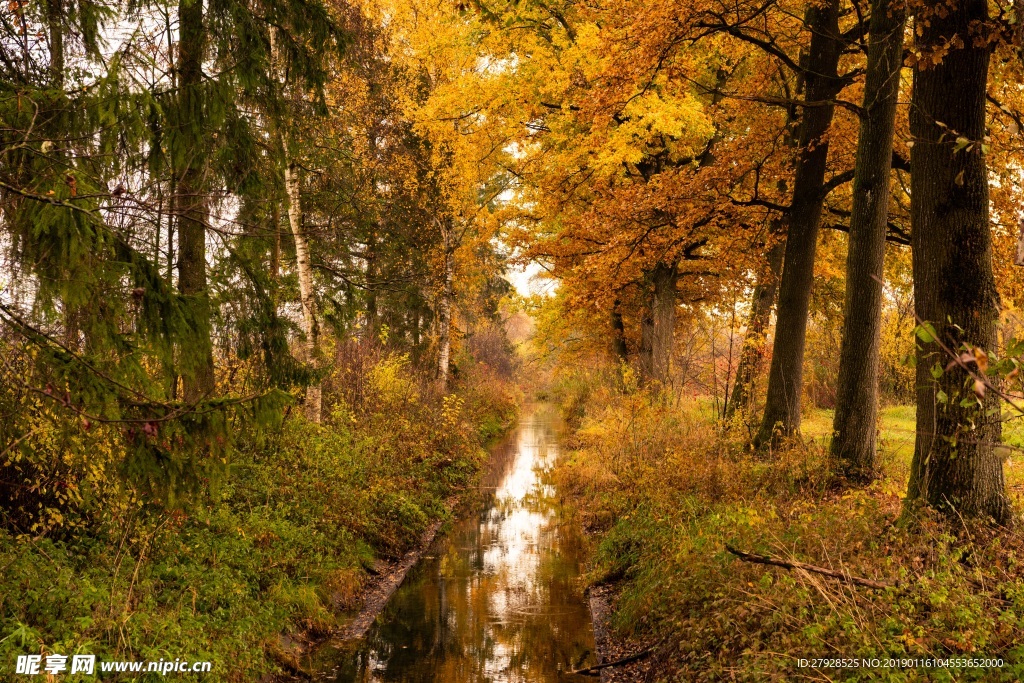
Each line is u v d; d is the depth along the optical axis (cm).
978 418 657
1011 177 1126
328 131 1443
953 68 688
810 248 1244
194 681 584
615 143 1407
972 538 599
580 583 1056
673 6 1009
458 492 1684
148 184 716
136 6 754
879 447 1316
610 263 1325
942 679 436
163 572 731
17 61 630
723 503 891
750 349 1577
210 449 545
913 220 720
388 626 889
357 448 1303
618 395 1962
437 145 1708
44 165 523
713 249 1880
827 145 1253
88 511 721
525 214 1761
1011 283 1169
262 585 855
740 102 1554
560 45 1413
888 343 2192
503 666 765
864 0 1264
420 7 1839
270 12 868
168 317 557
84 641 548
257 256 953
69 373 491
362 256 1695
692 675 600
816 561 632
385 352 2056
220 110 759
